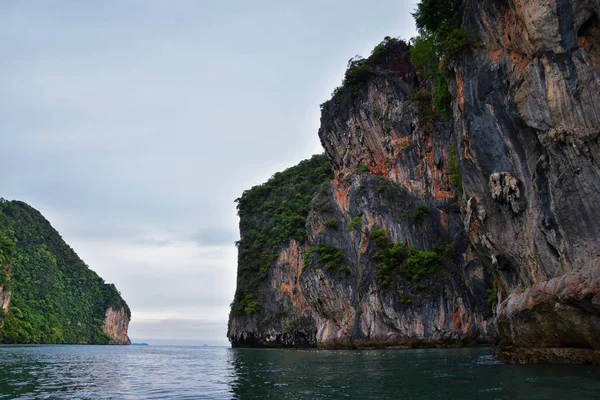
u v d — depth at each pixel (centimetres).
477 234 2675
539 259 2064
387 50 5709
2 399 1489
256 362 3281
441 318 4322
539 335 1933
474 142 2398
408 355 3127
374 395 1332
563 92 1825
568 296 1673
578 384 1295
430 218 4778
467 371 1841
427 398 1222
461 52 2506
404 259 4731
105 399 1478
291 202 8150
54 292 14288
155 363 3631
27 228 15688
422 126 5062
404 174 5181
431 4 2848
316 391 1484
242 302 7550
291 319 6731
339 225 5756
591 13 1747
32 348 7956
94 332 15775
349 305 5216
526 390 1241
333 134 6297
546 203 1944
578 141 1738
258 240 8069
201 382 2005
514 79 2094
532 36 1917
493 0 2259
